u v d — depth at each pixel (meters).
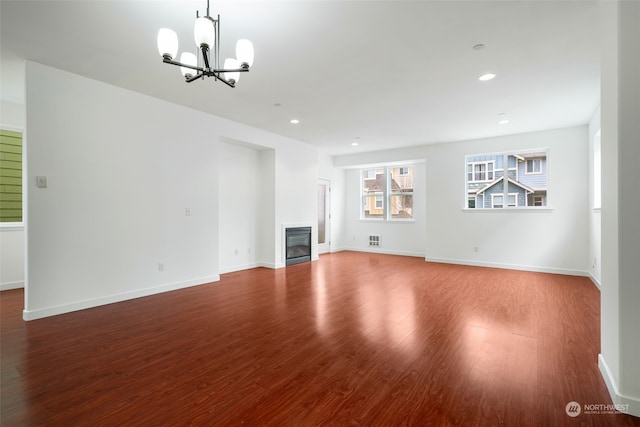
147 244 4.09
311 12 2.26
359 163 8.01
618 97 1.77
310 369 2.23
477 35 2.57
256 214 6.27
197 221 4.68
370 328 2.99
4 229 4.41
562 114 4.70
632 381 1.74
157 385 2.04
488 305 3.69
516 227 5.91
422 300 3.90
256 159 6.24
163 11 2.28
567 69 3.19
